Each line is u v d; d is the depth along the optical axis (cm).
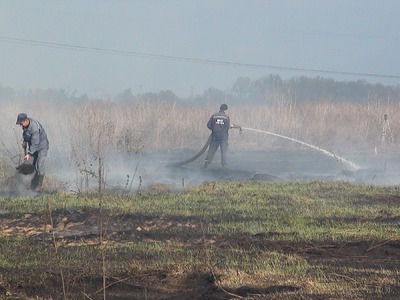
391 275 2178
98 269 2261
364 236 2708
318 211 3231
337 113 8450
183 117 7594
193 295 2020
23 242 2662
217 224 2912
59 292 2070
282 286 2050
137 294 2061
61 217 3052
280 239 2656
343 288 2028
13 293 2058
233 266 2278
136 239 2712
